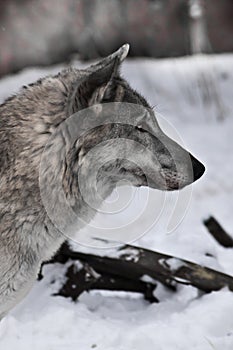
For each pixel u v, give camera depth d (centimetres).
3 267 783
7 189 768
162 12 2806
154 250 1126
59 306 987
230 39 2933
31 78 2441
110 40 2770
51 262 1074
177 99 2300
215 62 2539
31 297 1028
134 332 922
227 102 2281
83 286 1057
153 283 1058
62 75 811
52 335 930
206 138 1980
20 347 901
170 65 2531
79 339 920
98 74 732
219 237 1273
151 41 2820
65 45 2822
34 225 790
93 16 2731
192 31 2542
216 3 2920
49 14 2822
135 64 2547
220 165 1775
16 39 2817
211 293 1017
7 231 773
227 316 965
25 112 780
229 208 1530
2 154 771
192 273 1038
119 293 1083
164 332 923
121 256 1046
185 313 975
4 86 2386
